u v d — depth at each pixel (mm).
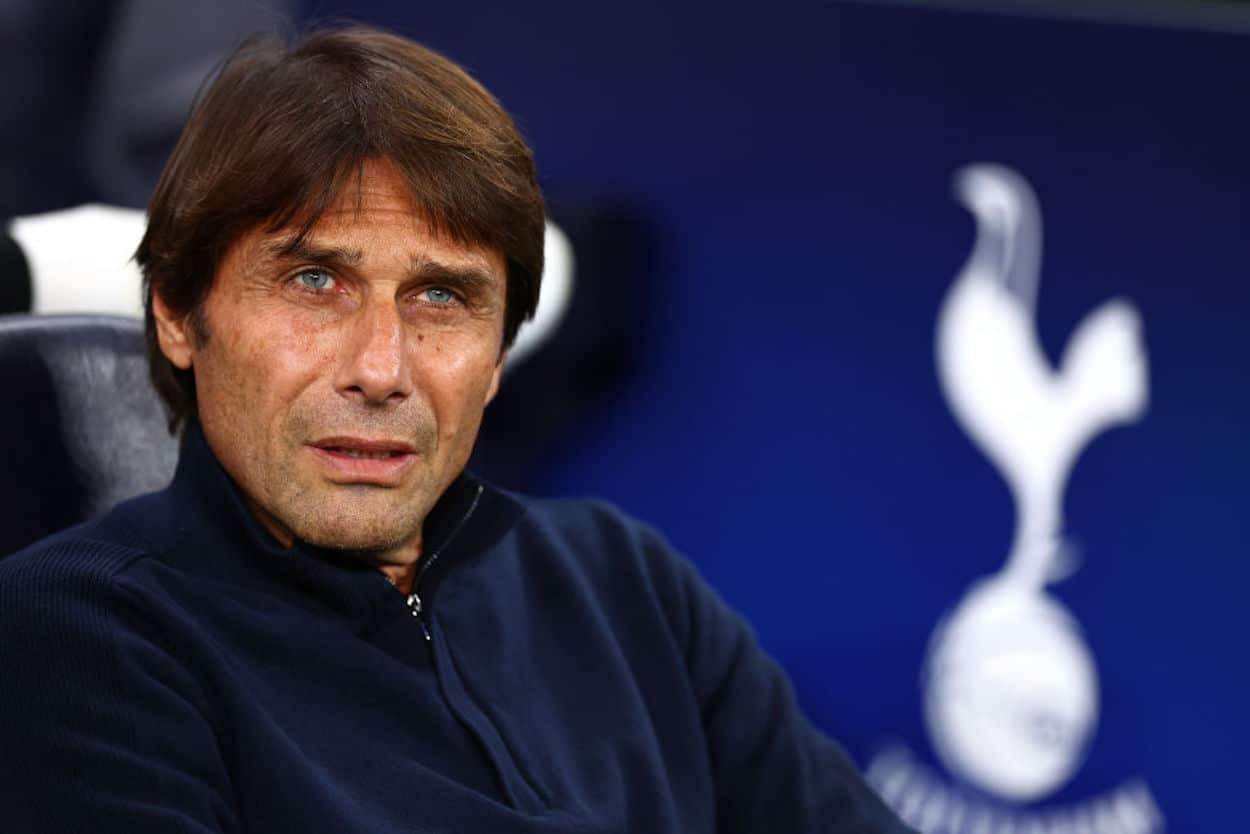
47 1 9258
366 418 3592
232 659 3623
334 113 3580
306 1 8891
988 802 7910
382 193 3584
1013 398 8016
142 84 9594
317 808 3492
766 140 8227
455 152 3629
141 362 4293
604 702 4148
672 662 4344
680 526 8320
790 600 8148
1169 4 8078
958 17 8086
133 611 3553
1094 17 8055
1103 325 8062
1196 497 8047
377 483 3641
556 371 8148
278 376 3594
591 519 4578
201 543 3775
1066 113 8086
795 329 8172
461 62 8672
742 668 4520
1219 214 8094
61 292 4664
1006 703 7918
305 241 3555
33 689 3424
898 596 8016
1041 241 8078
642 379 8367
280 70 3682
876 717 8000
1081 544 7988
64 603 3494
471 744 3811
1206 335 8086
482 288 3740
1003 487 7980
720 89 8273
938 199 8086
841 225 8141
